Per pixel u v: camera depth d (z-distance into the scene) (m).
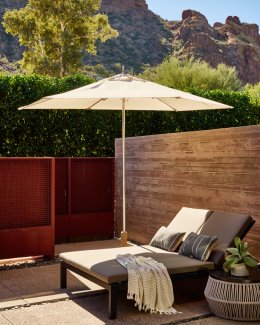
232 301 4.96
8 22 31.69
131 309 5.45
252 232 6.61
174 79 23.75
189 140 7.91
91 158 9.95
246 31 92.19
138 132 11.81
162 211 8.70
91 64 63.16
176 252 6.31
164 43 78.12
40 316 5.18
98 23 32.25
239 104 13.09
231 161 6.98
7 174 7.72
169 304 5.36
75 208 9.93
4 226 7.75
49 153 10.92
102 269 5.29
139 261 5.51
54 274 7.01
